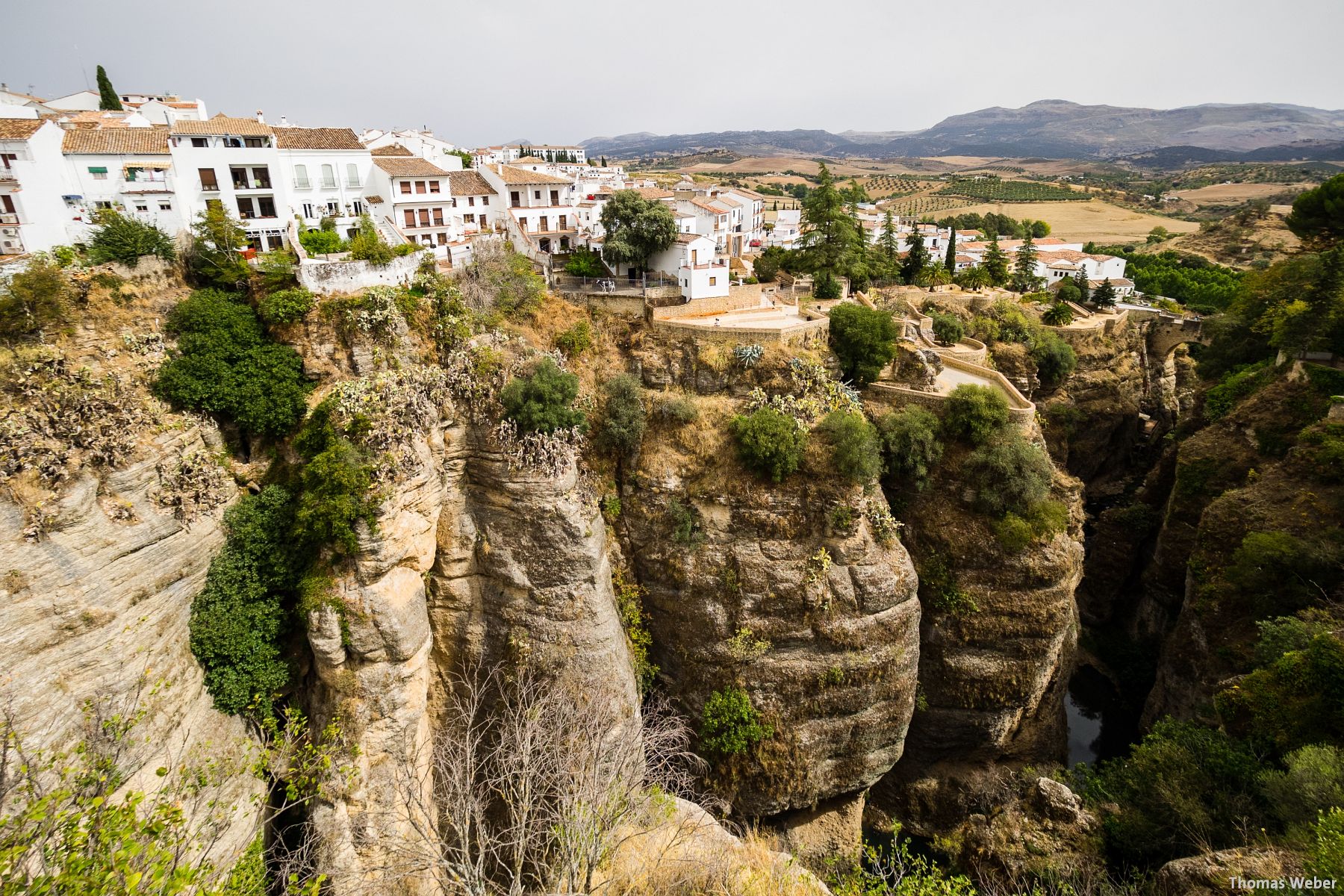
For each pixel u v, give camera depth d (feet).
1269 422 165.68
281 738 101.30
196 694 99.81
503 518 125.18
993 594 144.97
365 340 118.62
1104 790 118.52
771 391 145.38
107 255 107.14
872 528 139.33
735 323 160.56
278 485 114.32
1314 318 170.40
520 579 125.18
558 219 200.95
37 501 83.25
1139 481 257.96
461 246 162.09
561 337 145.07
